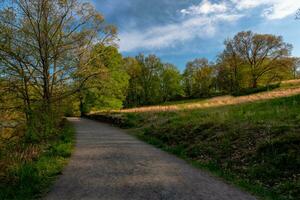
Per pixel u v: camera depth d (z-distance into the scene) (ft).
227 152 32.17
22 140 49.03
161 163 32.12
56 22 61.67
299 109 44.50
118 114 108.37
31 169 26.89
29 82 60.03
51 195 21.34
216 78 257.34
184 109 92.43
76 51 65.36
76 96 74.33
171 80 264.31
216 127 42.16
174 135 47.88
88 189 22.52
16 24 57.00
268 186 22.59
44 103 59.41
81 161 33.47
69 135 58.95
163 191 21.66
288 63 191.72
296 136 27.66
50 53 61.36
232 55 210.18
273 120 37.70
